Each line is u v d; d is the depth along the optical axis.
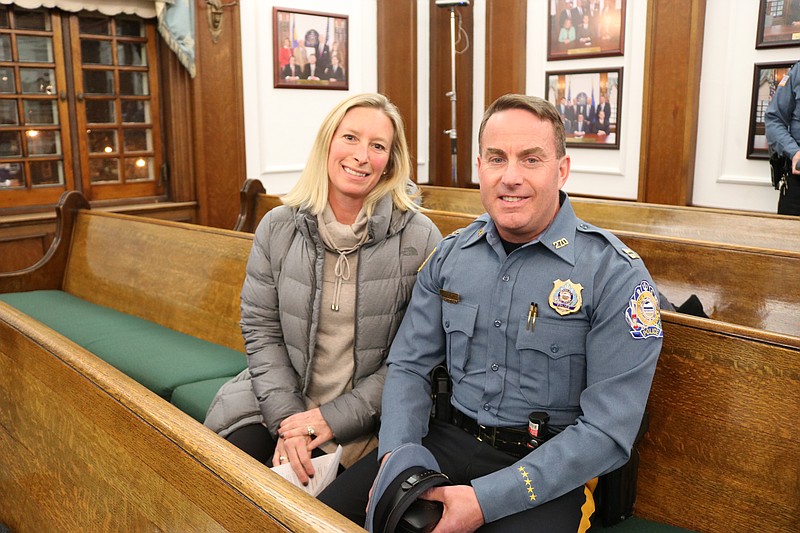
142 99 5.60
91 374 1.62
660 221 3.67
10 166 5.04
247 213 4.64
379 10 6.68
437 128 7.36
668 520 1.76
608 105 6.20
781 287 2.46
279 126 6.25
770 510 1.58
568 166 1.75
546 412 1.67
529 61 6.72
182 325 3.44
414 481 1.48
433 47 7.20
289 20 6.12
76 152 5.29
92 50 5.30
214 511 1.22
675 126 5.70
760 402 1.59
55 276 4.25
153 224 3.77
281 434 1.93
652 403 1.78
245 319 2.19
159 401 1.46
